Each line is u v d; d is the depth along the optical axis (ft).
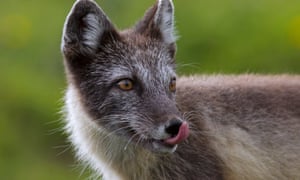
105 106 47.62
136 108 46.70
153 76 47.24
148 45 48.39
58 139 81.61
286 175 50.72
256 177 50.29
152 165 48.96
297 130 50.70
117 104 47.26
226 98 50.49
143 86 47.03
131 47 48.16
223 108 50.14
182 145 48.39
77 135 50.52
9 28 90.53
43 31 89.92
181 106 48.98
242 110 50.37
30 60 88.53
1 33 90.38
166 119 45.32
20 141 82.17
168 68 47.85
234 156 49.60
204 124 49.19
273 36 80.18
